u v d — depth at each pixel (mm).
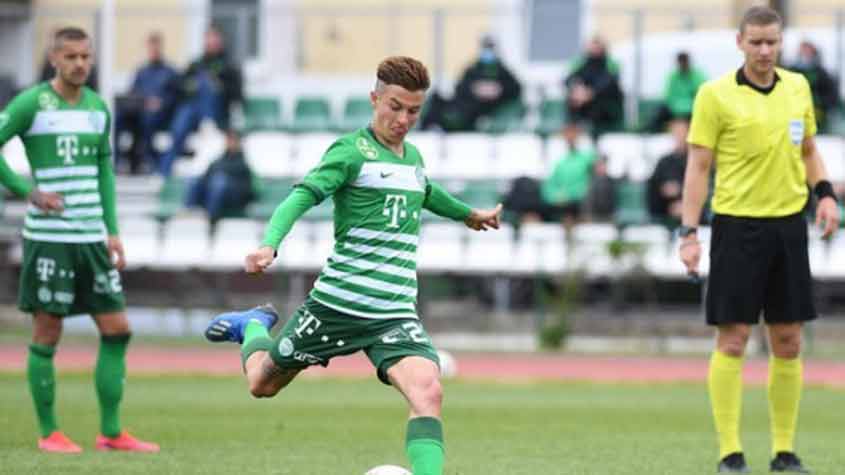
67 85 36250
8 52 96375
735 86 33875
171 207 83500
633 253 74000
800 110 33875
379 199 25859
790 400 34406
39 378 36406
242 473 32719
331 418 45594
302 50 95625
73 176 36219
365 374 61906
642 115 86562
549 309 74250
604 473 33406
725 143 33906
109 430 36844
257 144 88750
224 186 80312
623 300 75500
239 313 28938
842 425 45656
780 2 75250
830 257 76438
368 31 94688
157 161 89062
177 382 57438
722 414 33969
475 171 85688
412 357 25500
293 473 32844
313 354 26281
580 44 95375
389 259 25922
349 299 25812
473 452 37469
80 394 51312
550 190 78938
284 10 95625
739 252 33688
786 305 33938
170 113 88250
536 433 42156
